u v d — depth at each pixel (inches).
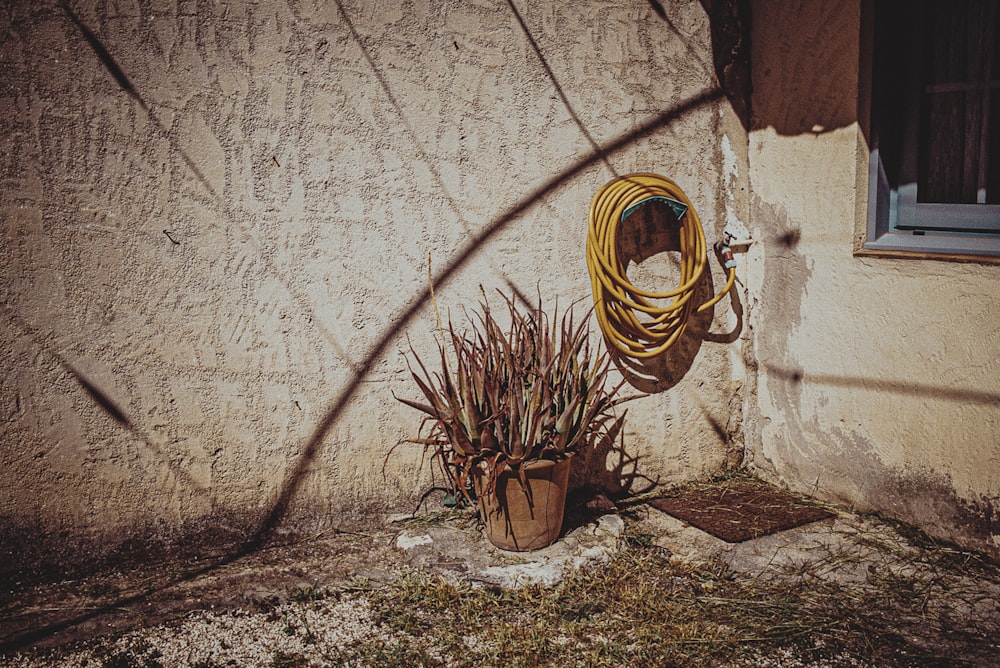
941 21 134.4
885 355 141.2
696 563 134.9
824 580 129.0
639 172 156.9
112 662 113.1
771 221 160.4
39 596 127.0
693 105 159.2
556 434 132.2
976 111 131.0
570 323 148.9
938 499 135.7
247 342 137.3
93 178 127.2
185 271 133.1
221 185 133.3
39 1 122.3
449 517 147.7
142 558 135.7
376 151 140.3
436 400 132.0
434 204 144.6
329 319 141.2
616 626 118.6
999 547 127.7
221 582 130.4
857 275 144.6
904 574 129.0
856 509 149.6
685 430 165.5
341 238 140.3
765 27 158.2
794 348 157.9
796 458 159.9
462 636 117.0
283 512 142.6
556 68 148.9
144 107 128.3
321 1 134.8
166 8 128.0
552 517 134.7
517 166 148.6
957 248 131.6
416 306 145.6
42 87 123.7
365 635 118.2
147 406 133.6
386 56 139.0
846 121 143.8
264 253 136.6
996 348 125.0
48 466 130.0
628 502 158.4
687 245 152.9
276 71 134.0
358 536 143.8
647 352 153.2
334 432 143.8
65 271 127.5
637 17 153.3
